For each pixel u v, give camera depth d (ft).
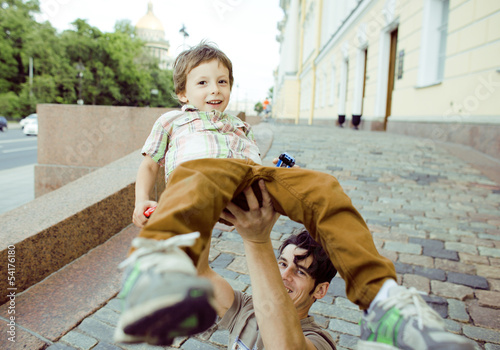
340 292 8.55
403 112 39.78
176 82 5.25
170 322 2.07
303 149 25.95
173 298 2.01
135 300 2.16
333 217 3.34
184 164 3.41
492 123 23.67
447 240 11.50
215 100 4.98
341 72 67.97
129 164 13.19
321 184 3.46
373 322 2.69
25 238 7.73
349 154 24.70
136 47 194.49
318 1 91.15
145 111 19.36
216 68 4.96
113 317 7.22
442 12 33.30
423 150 27.07
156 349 6.44
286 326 3.57
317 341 4.09
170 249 2.56
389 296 2.73
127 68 176.76
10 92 147.33
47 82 147.43
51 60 152.35
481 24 25.18
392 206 14.65
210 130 4.90
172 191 3.17
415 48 36.45
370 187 17.22
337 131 44.91
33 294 7.72
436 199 15.72
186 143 4.75
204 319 2.18
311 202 3.39
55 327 6.81
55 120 20.02
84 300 7.61
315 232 3.44
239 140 4.97
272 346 3.53
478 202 15.40
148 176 5.03
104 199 9.94
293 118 125.49
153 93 202.90
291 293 4.36
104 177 11.64
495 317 7.60
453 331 7.15
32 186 34.99
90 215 9.49
